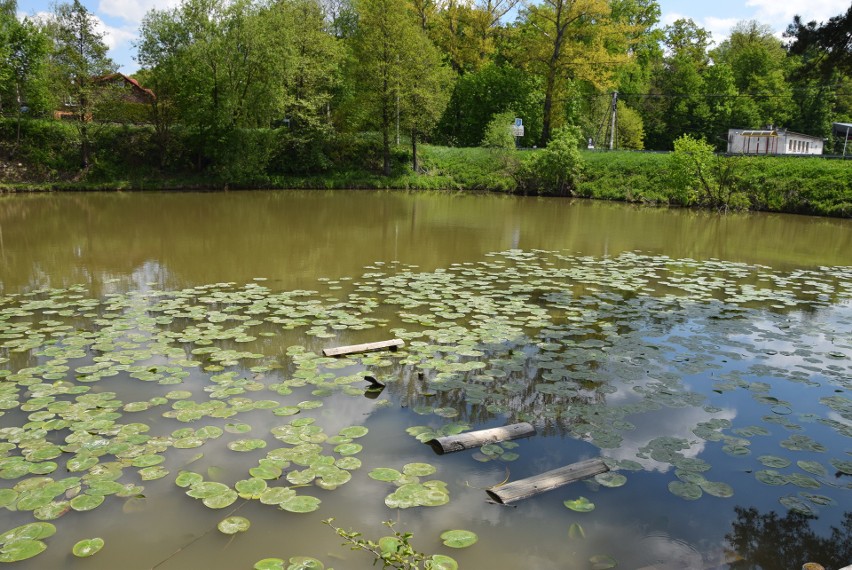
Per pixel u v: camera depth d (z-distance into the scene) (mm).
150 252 12492
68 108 31016
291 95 32875
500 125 36219
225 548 3348
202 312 7836
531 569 3246
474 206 24656
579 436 4773
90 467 4094
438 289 9469
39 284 9531
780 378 6090
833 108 53219
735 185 25406
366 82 33875
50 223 16688
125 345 6496
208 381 5641
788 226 19734
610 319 8000
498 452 4445
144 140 30438
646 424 5004
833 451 4664
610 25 39188
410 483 3971
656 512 3797
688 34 58438
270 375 5836
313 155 33375
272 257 12141
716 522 3723
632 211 23953
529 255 13023
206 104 28781
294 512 3652
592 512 3756
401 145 37281
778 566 3350
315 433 4633
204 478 4000
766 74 52844
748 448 4641
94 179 28359
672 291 9734
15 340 6621
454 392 5535
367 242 14375
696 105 51844
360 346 6512
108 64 29078
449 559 3240
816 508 3898
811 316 8367
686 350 6805
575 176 31016
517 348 6734
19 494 3764
